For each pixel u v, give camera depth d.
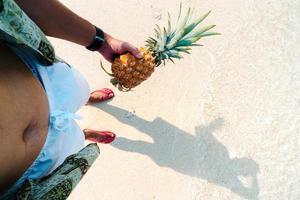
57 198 1.24
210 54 2.78
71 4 3.22
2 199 1.22
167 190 2.58
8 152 1.13
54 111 1.45
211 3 2.87
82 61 3.05
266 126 2.53
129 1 3.08
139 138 2.75
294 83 2.56
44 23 1.55
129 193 2.64
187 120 2.68
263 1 2.78
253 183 2.45
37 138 1.32
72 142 1.72
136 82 2.10
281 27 2.70
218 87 2.69
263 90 2.61
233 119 2.60
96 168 2.76
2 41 1.21
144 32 2.98
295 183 2.38
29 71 1.33
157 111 2.77
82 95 1.86
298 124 2.47
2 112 1.10
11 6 1.13
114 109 2.87
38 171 1.41
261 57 2.68
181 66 2.80
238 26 2.78
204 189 2.52
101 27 3.09
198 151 2.59
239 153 2.52
